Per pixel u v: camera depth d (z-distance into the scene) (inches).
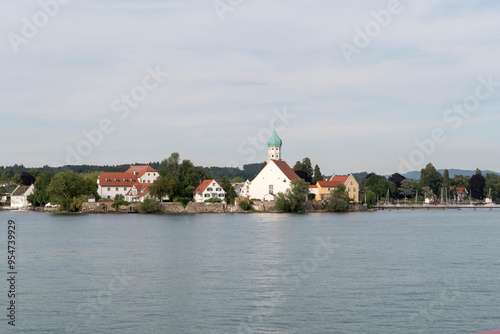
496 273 3051.2
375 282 2802.7
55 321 2182.6
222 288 2669.8
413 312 2274.9
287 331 2044.8
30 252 3969.0
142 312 2283.5
